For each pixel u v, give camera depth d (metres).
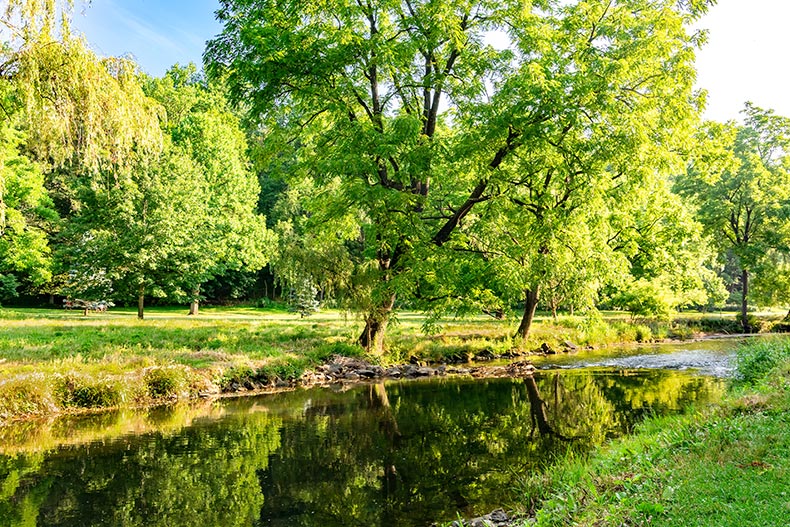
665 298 30.41
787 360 11.84
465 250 19.05
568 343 23.23
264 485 7.42
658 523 4.18
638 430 9.32
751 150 34.62
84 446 9.19
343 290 18.48
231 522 6.19
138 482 7.51
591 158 16.34
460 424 10.75
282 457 8.64
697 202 35.53
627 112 16.50
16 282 36.78
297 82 16.30
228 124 43.59
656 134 17.25
